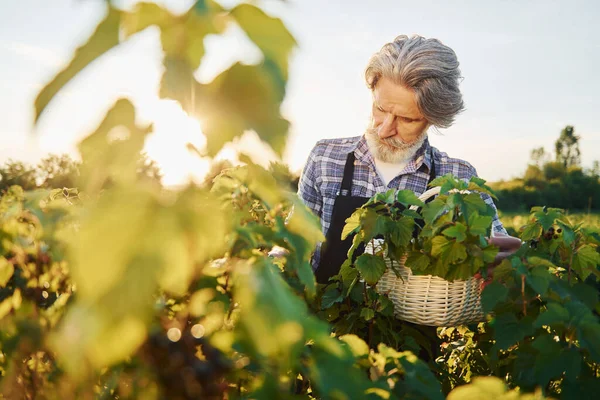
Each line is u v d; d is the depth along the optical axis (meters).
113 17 0.38
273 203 0.75
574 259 1.98
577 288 1.73
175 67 0.41
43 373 0.80
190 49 0.41
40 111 0.36
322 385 0.66
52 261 0.92
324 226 2.77
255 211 1.06
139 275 0.36
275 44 0.43
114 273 0.36
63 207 0.98
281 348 0.46
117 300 0.35
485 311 1.64
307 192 2.86
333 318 2.09
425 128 2.59
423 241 1.88
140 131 0.41
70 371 0.38
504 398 0.97
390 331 1.99
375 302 1.97
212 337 0.68
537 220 2.03
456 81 2.40
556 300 1.67
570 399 1.43
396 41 2.46
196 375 0.64
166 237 0.38
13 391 0.80
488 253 1.73
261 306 0.46
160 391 0.64
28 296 0.91
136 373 0.65
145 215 0.38
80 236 0.37
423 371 1.04
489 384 0.97
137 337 0.38
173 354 0.63
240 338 0.66
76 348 0.36
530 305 1.81
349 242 2.52
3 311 0.89
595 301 1.70
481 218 1.74
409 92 2.36
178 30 0.41
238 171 0.94
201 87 0.42
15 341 0.80
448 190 1.83
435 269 1.77
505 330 1.65
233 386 0.75
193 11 0.40
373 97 2.58
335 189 2.77
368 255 1.88
